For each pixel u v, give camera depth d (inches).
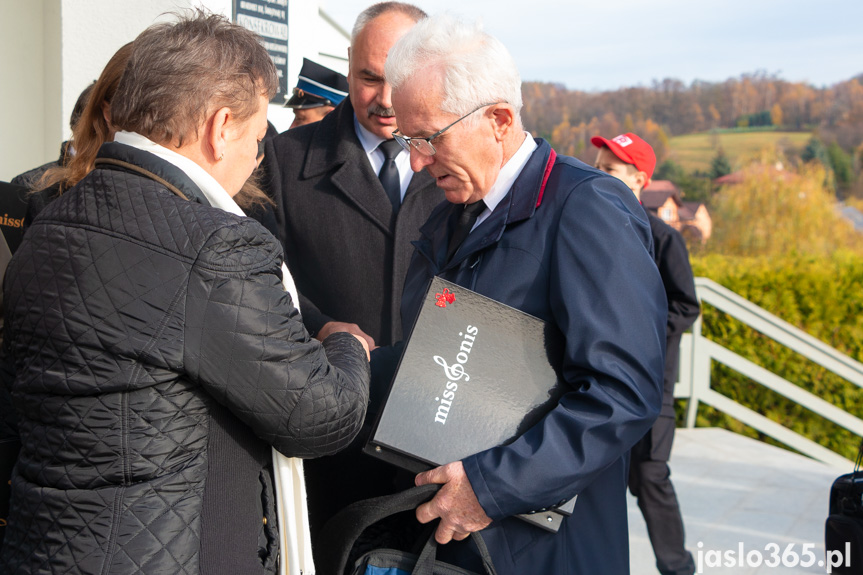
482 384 59.4
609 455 56.1
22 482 50.8
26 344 50.5
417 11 96.0
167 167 51.8
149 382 48.1
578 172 62.6
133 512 48.2
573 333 57.4
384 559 59.2
